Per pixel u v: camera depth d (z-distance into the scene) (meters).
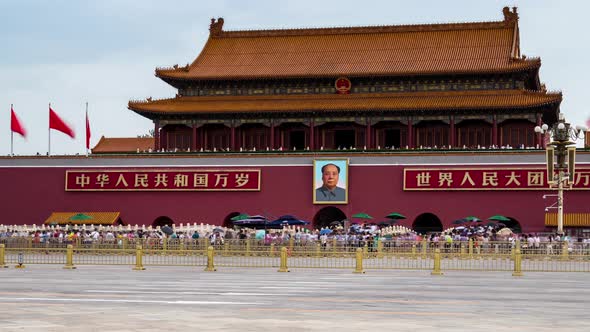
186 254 76.56
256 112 112.19
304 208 105.38
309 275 57.16
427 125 113.56
